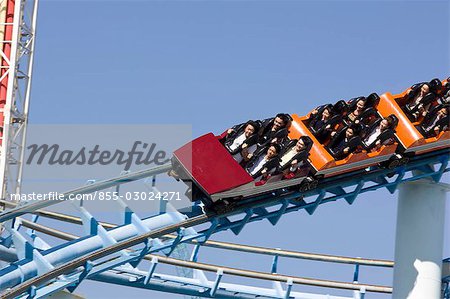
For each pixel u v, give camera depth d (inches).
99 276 1662.2
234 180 1413.6
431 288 1643.7
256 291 1802.4
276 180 1446.9
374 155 1528.1
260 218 1515.7
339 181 1545.3
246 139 1460.4
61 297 1641.2
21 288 1328.7
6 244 1542.8
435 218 1658.5
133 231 1469.0
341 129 1512.1
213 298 1781.5
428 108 1609.3
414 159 1610.5
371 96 1577.3
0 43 2175.2
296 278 1790.1
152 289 1722.4
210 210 1461.6
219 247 1815.9
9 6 2192.4
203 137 1461.6
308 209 1561.3
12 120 2137.1
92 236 1446.9
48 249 1423.5
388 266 1849.2
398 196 1685.5
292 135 1514.5
